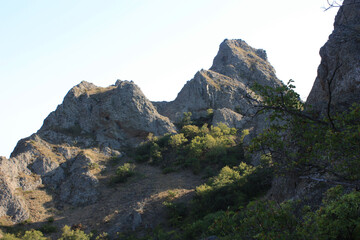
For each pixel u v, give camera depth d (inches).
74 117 3718.0
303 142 441.7
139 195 2288.4
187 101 4453.7
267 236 447.5
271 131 464.1
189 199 2057.1
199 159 2807.6
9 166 2532.0
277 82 4658.0
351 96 947.3
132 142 3516.2
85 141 3405.5
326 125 425.7
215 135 3206.2
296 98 442.3
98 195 2400.3
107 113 3622.0
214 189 1962.4
